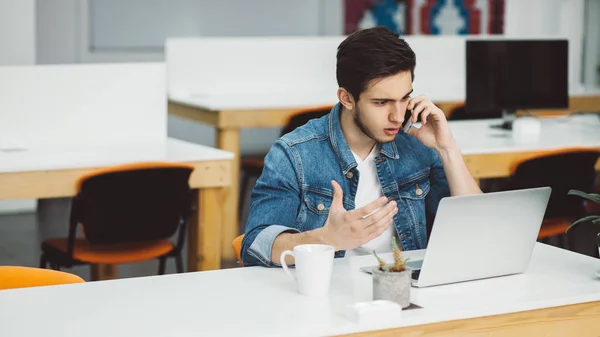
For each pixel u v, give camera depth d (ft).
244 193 21.33
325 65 22.98
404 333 6.33
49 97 14.98
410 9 32.76
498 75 17.08
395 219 8.50
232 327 6.14
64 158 13.73
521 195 7.21
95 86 15.21
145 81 15.48
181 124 31.22
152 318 6.35
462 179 8.49
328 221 7.23
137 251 13.50
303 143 8.23
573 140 15.66
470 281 7.32
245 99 20.59
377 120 7.69
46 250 13.47
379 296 6.57
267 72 22.49
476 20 33.30
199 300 6.77
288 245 7.45
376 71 7.49
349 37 7.74
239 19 31.40
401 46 7.55
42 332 6.08
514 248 7.41
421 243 8.57
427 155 8.71
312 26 32.30
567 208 14.53
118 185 12.87
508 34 29.66
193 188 14.26
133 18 29.96
